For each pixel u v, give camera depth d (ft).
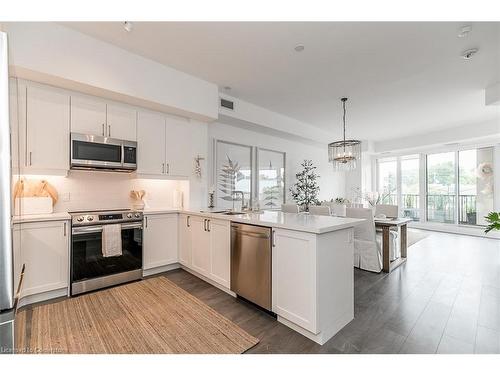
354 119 18.29
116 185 11.35
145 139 11.03
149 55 9.79
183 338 6.29
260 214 9.93
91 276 9.05
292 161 21.42
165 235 11.39
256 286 7.73
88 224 8.96
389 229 11.89
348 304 7.18
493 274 11.16
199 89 11.78
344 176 27.99
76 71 8.33
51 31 7.88
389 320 7.22
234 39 8.60
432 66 10.32
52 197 9.51
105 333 6.46
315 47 8.98
